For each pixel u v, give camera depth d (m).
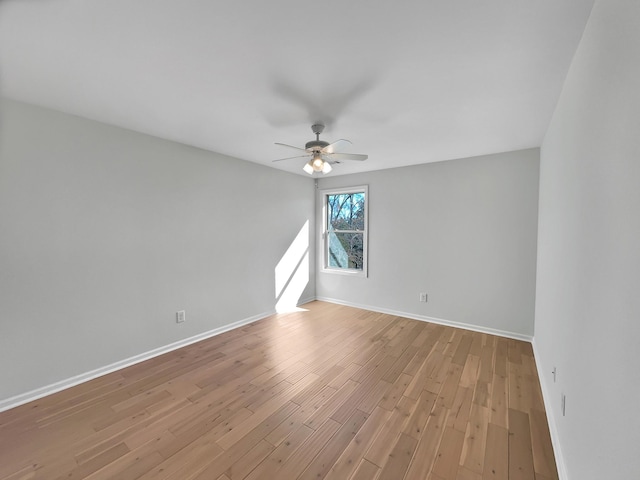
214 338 3.47
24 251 2.18
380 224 4.48
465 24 1.32
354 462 1.64
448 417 2.02
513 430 1.89
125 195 2.73
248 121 2.53
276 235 4.43
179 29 1.38
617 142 0.91
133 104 2.20
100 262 2.58
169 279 3.10
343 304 4.95
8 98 2.09
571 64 1.61
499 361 2.86
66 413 2.06
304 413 2.07
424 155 3.62
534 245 3.32
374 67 1.69
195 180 3.32
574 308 1.45
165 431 1.88
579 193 1.40
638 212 0.74
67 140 2.37
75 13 1.26
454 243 3.84
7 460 1.64
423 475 1.55
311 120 2.49
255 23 1.33
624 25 0.86
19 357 2.17
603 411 0.97
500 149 3.35
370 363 2.83
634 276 0.76
